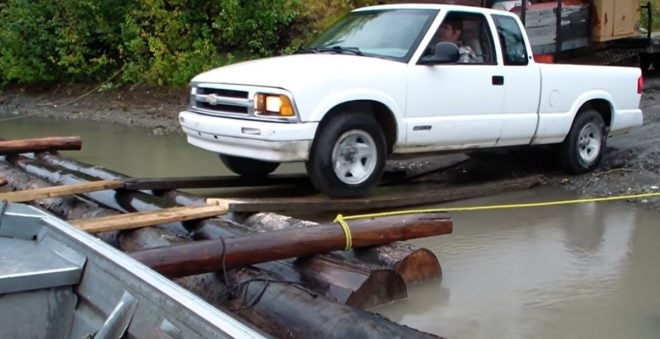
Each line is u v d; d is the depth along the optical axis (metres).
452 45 6.77
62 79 18.23
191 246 4.04
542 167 8.65
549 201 7.15
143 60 16.58
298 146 6.11
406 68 6.66
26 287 2.46
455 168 8.73
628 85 8.66
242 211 5.61
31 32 17.73
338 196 6.41
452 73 6.93
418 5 7.39
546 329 4.03
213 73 6.81
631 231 6.01
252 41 15.89
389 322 3.40
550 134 7.83
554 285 4.72
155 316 2.20
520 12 12.47
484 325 4.09
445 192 7.07
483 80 7.16
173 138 11.31
